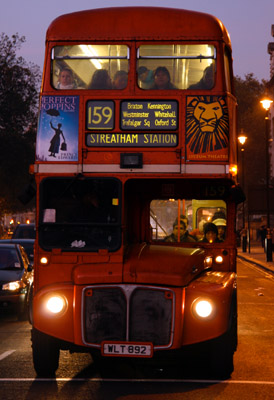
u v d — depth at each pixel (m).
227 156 8.96
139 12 9.34
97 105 9.03
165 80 9.08
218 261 9.75
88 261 8.80
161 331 8.24
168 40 9.20
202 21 9.27
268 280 25.91
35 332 8.65
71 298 8.35
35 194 9.16
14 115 54.06
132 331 8.27
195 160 8.95
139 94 9.02
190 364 9.77
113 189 8.91
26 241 21.25
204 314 8.24
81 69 9.15
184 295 8.26
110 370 9.27
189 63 9.13
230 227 9.79
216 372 8.72
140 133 8.98
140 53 9.16
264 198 47.22
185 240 9.85
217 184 9.71
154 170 8.94
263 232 56.84
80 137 8.98
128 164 8.90
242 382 8.55
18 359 9.93
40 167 8.97
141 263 8.53
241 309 16.67
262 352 10.79
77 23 9.29
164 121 8.98
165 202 9.87
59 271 8.84
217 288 8.40
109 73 9.12
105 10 9.44
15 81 54.16
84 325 8.30
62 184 8.95
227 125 9.00
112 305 8.29
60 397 7.68
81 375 8.91
